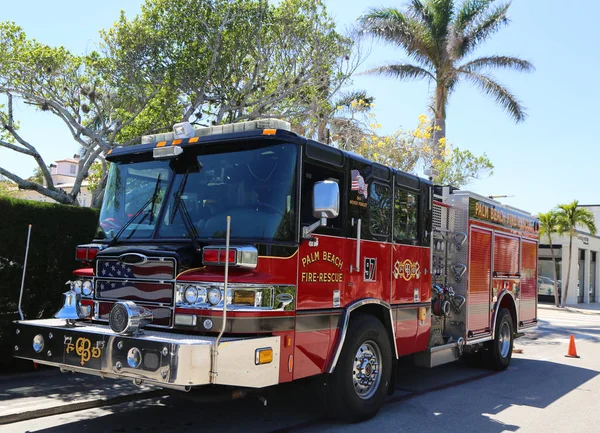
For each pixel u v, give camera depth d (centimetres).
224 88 1457
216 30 1391
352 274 589
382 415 644
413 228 715
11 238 737
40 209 773
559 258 3566
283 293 495
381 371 630
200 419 600
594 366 1095
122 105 1380
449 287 846
